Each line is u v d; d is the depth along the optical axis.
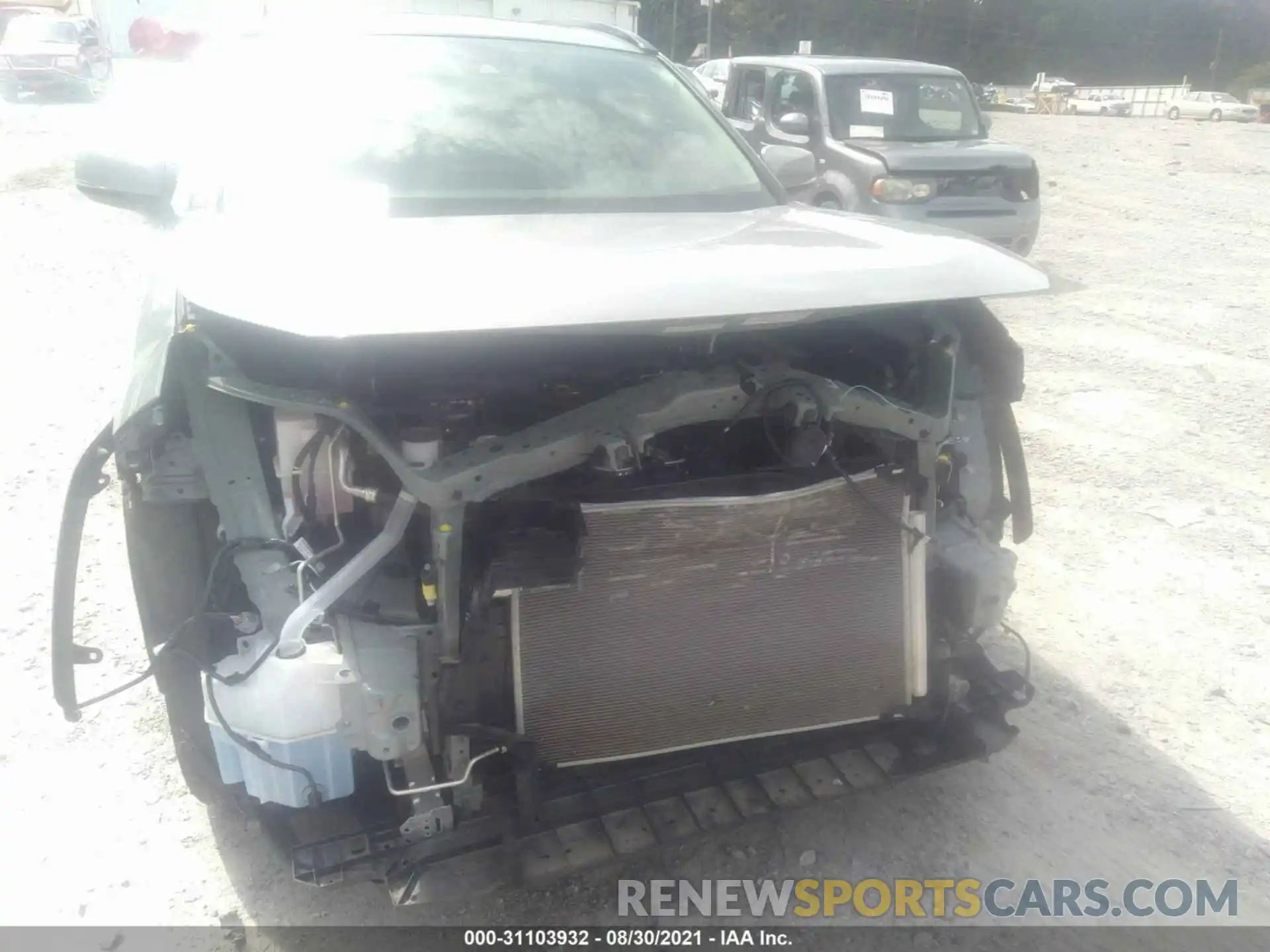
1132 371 6.36
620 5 22.73
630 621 2.21
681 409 2.10
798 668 2.37
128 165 2.82
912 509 2.39
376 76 3.14
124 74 23.42
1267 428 5.41
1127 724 3.09
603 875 2.53
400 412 2.07
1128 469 4.88
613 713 2.26
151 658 2.15
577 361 2.23
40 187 11.77
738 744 2.48
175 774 2.79
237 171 2.77
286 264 2.06
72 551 2.21
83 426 5.11
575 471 2.21
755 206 3.10
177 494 2.15
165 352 2.13
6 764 2.81
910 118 8.84
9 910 2.36
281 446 2.13
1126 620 3.62
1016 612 3.67
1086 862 2.58
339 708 1.94
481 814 2.17
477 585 2.07
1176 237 11.04
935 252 2.34
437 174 2.85
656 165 3.12
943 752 2.49
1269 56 57.97
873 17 52.84
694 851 2.62
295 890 2.44
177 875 2.47
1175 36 59.56
